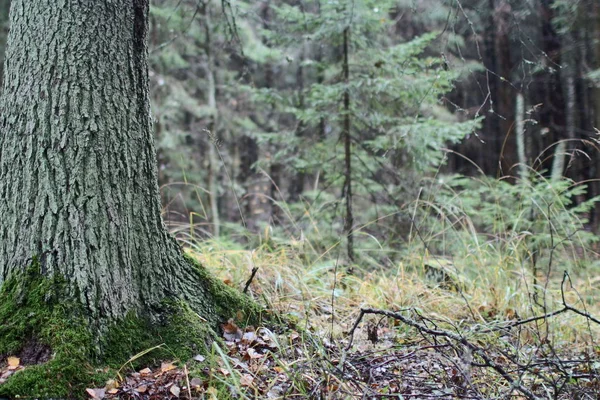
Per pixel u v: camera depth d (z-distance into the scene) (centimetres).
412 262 518
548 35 1041
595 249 682
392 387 273
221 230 993
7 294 275
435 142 616
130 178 294
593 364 301
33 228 276
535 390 267
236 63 1386
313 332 346
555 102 1170
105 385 257
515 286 465
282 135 713
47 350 260
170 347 288
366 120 647
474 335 335
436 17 902
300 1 597
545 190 573
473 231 519
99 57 282
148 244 303
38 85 277
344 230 648
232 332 319
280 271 452
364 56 654
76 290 272
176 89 1067
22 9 284
